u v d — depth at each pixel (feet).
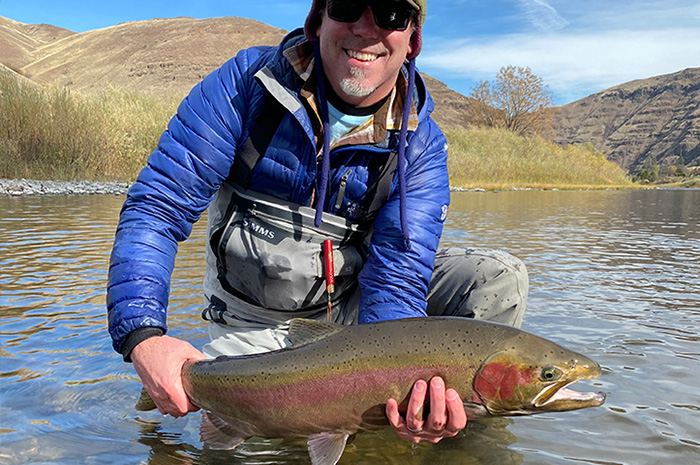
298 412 2.96
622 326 5.34
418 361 2.80
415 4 3.20
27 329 4.91
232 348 3.83
